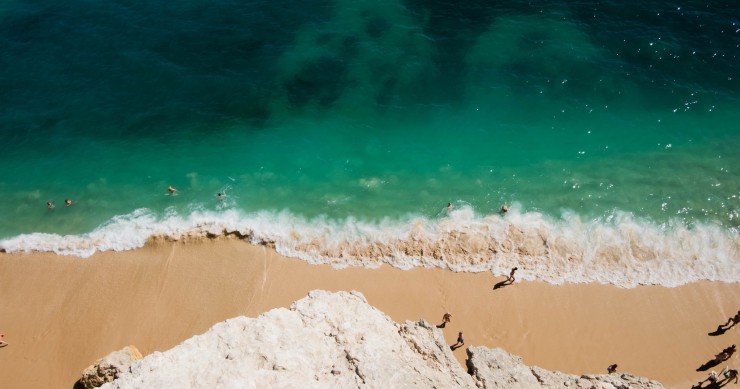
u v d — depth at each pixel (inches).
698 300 1231.5
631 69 1705.2
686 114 1615.4
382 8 1948.8
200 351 836.6
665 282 1263.5
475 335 1186.6
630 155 1535.4
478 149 1568.7
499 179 1497.3
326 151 1585.9
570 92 1670.8
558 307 1226.0
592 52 1748.3
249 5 1982.0
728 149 1534.2
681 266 1291.8
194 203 1478.8
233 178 1536.7
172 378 783.7
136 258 1349.7
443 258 1320.1
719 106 1626.5
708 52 1728.6
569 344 1171.3
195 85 1737.2
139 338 1200.2
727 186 1449.3
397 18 1904.5
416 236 1369.3
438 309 1230.9
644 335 1179.3
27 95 1731.1
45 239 1409.9
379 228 1396.4
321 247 1360.7
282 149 1595.7
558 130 1599.4
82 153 1606.8
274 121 1658.5
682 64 1708.9
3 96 1726.1
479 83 1702.8
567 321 1204.5
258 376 788.0
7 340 1206.9
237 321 893.2
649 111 1624.0
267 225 1412.4
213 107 1689.2
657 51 1736.0
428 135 1605.6
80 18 1950.1
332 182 1515.7
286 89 1721.2
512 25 1846.7
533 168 1518.2
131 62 1793.8
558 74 1707.7
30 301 1274.6
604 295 1243.8
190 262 1334.9
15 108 1701.5
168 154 1595.7
